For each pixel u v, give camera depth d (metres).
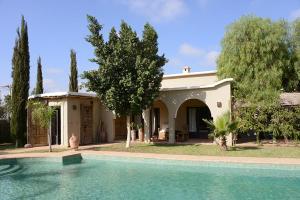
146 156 16.88
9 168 16.02
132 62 20.14
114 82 19.73
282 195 10.54
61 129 23.06
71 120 23.12
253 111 20.86
